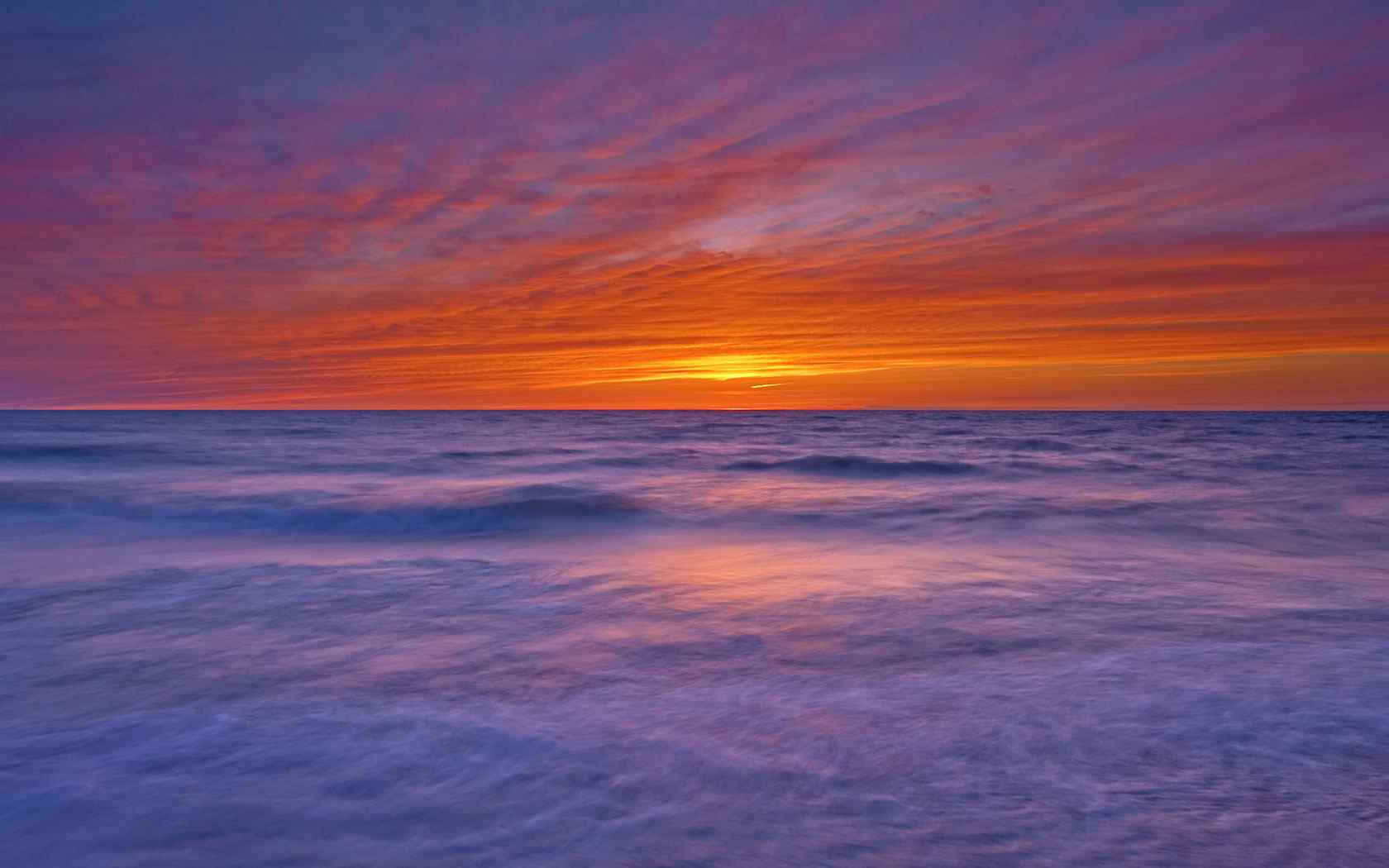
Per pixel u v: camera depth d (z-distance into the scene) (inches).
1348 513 535.8
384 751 147.7
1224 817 120.5
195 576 334.3
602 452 1198.3
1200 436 1708.9
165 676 196.5
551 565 369.1
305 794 130.4
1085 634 235.8
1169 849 111.5
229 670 201.8
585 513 542.6
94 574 339.0
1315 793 127.8
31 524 499.2
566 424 2888.8
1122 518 522.3
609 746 150.6
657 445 1418.6
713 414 6294.3
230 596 295.7
